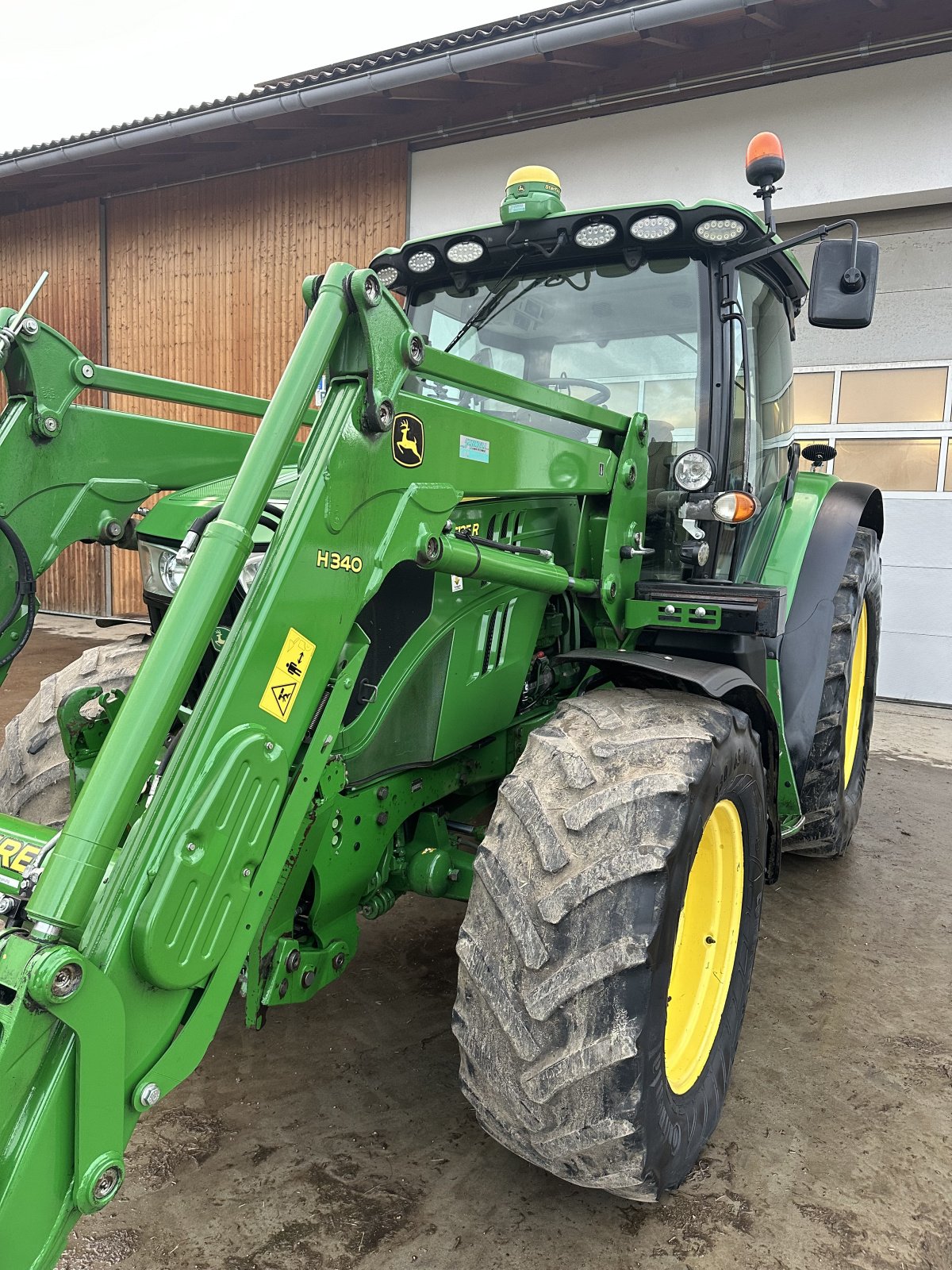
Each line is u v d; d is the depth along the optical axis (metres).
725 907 2.18
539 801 1.77
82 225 9.92
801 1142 2.11
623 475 2.41
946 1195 1.95
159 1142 2.06
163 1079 1.34
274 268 8.78
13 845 1.51
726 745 1.91
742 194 6.43
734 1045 2.18
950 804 4.52
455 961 2.92
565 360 2.78
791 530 3.27
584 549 2.40
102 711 2.57
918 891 3.51
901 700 6.70
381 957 2.93
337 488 1.54
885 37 5.80
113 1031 1.23
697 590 2.34
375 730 2.04
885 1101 2.26
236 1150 2.04
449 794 2.47
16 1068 1.16
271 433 1.45
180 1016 1.37
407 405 1.68
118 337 9.95
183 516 2.13
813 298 2.22
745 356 2.69
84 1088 1.20
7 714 5.45
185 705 2.02
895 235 6.33
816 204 6.19
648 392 2.66
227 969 1.42
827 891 3.51
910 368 6.39
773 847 2.55
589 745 1.84
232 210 8.91
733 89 6.36
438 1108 2.20
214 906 1.37
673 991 2.08
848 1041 2.52
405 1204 1.89
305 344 1.50
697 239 2.50
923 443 6.41
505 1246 1.78
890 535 6.61
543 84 7.00
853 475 6.70
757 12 5.73
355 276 1.53
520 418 2.66
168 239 9.38
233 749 1.39
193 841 1.33
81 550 10.23
